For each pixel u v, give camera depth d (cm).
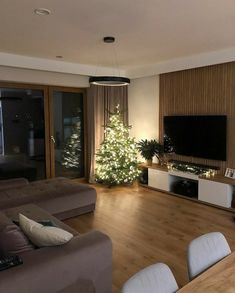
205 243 167
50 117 559
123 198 498
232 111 448
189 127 502
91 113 593
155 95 572
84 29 338
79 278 198
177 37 374
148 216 411
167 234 351
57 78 533
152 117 583
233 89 444
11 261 177
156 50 444
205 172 472
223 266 146
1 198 357
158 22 315
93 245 206
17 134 527
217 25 326
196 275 156
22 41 389
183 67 502
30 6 269
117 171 558
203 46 422
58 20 307
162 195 514
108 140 571
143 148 557
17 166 532
